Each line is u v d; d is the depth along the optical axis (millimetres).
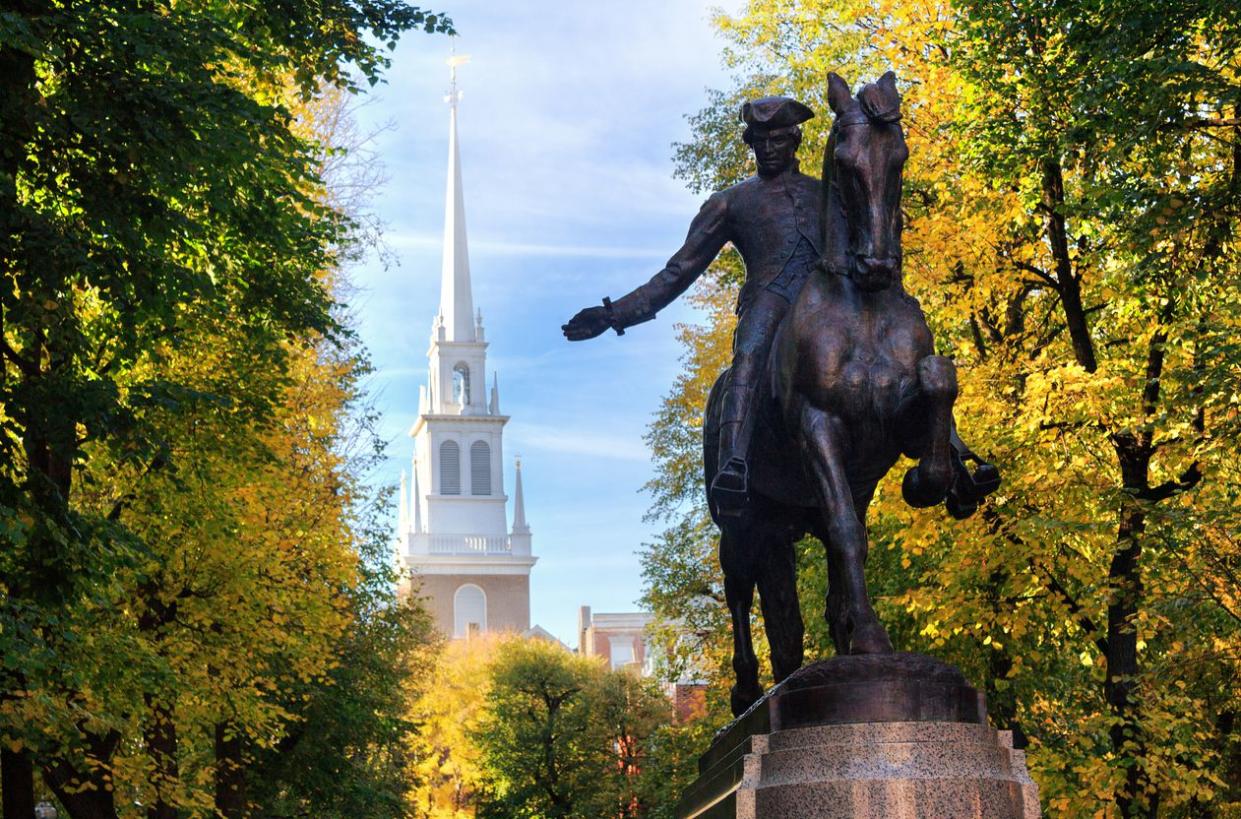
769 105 9641
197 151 16562
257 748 32062
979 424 19031
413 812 47500
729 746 8773
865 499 9023
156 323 18703
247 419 21328
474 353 154500
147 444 16719
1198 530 18375
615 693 67250
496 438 151625
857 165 8438
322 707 32969
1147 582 18797
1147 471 18953
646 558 37250
